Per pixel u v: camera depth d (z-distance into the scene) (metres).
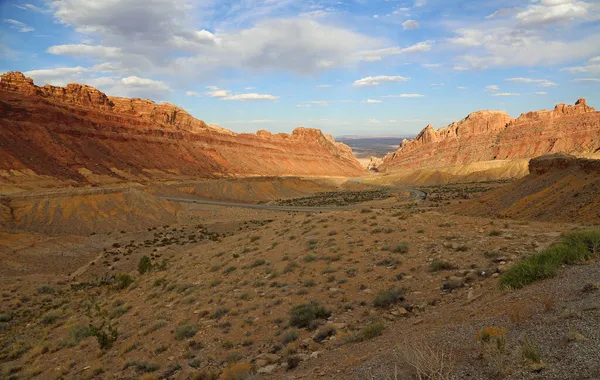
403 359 6.80
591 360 4.79
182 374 11.09
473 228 21.17
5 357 20.08
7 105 154.25
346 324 12.02
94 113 198.62
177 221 91.12
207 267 26.78
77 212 80.19
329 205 123.25
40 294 38.16
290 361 9.89
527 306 7.74
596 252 10.62
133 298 25.80
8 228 67.56
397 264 16.64
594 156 188.62
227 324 14.41
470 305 10.23
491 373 5.36
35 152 144.25
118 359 14.47
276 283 17.89
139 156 196.25
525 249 15.16
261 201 150.25
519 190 50.72
